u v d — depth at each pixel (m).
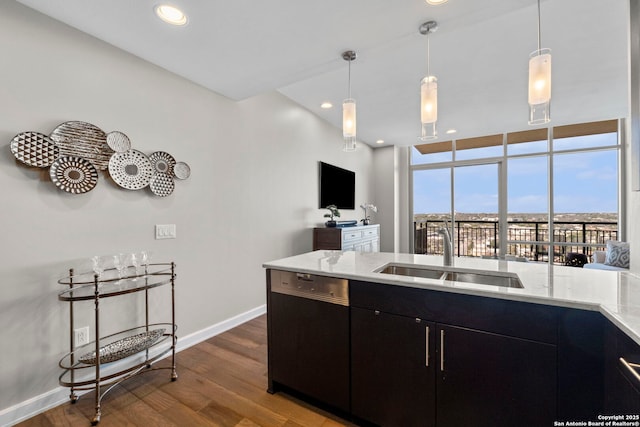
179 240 2.46
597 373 1.04
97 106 1.95
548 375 1.12
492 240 5.62
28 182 1.66
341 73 2.94
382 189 6.15
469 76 2.95
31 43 1.67
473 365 1.27
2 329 1.58
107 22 1.77
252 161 3.17
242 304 3.05
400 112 4.04
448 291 1.31
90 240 1.92
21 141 1.62
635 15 1.40
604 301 1.06
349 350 1.58
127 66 2.11
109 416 1.65
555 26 2.16
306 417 1.65
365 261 1.96
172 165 2.38
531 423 1.15
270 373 1.88
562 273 1.54
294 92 3.42
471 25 1.97
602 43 2.38
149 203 2.25
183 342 2.47
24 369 1.64
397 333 1.44
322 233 4.01
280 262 1.94
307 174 4.06
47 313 1.73
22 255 1.64
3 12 1.58
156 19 1.73
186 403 1.76
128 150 2.10
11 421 1.59
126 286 1.91
